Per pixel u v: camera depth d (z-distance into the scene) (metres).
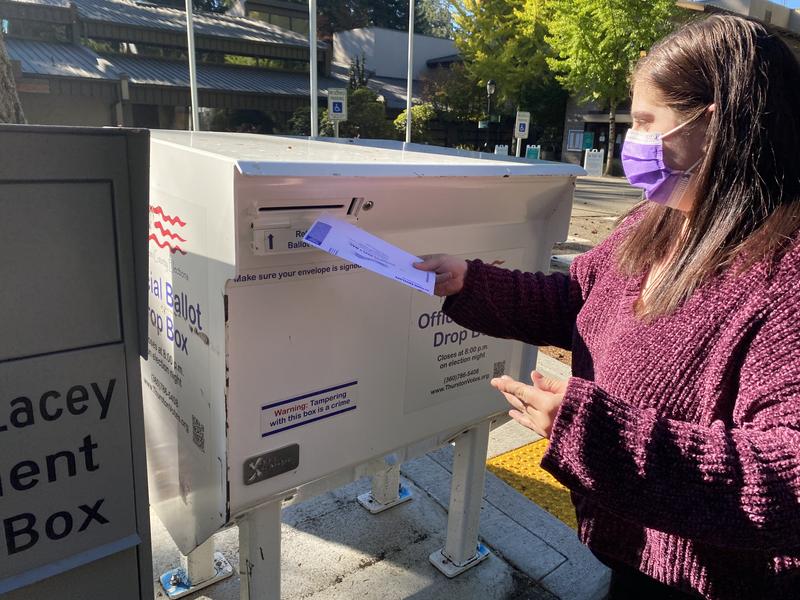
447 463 3.04
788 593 1.17
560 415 0.99
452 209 1.62
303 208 1.32
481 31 26.11
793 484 0.89
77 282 1.16
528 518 2.63
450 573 2.27
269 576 1.60
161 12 26.55
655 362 1.13
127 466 1.32
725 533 0.92
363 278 1.51
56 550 1.27
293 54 26.89
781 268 1.01
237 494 1.44
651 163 1.17
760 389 0.98
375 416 1.67
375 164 1.34
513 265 1.89
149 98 21.20
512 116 29.53
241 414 1.39
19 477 1.19
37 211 1.09
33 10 20.42
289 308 1.39
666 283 1.15
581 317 1.44
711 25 1.11
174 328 1.55
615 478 0.97
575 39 20.50
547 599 2.21
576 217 11.31
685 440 0.95
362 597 2.17
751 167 1.05
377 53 33.97
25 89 17.92
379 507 2.63
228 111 23.59
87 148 1.10
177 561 2.29
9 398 1.14
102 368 1.23
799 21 26.00
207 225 1.30
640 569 1.29
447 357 1.81
